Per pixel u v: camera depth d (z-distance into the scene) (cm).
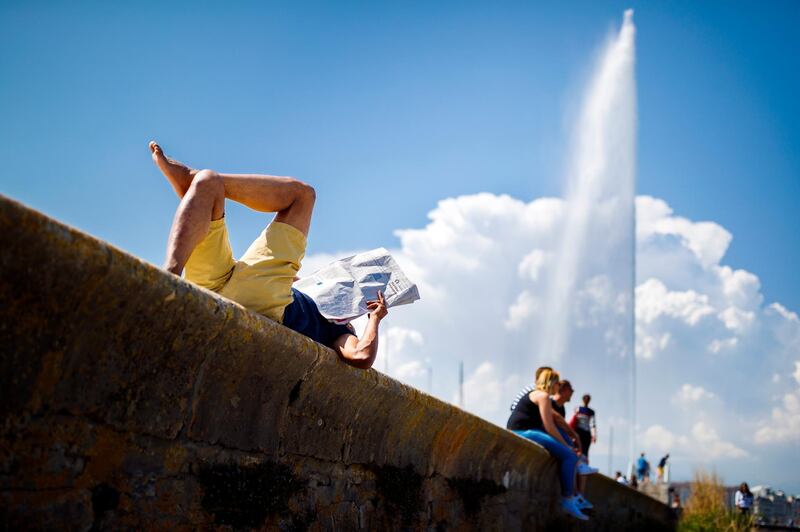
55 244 219
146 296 255
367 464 449
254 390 331
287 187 392
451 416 533
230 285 375
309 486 384
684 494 2684
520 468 759
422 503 525
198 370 295
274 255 383
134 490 273
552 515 885
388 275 432
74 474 249
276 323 331
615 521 1274
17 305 219
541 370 891
